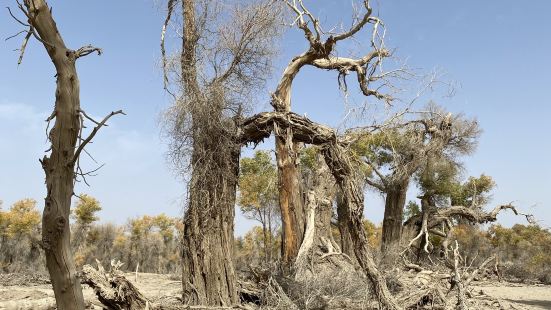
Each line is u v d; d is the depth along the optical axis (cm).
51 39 522
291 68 1892
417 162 2969
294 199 1791
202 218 1145
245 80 1207
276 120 1186
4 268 2911
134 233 3909
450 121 3136
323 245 1953
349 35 1662
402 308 1098
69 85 527
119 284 871
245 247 3791
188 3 1192
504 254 4212
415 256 3148
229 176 1178
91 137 525
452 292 1396
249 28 1209
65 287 524
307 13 1658
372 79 1762
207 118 1149
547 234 4319
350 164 1160
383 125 1675
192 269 1137
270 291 1119
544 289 2666
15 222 3172
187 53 1180
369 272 1115
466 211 3300
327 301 1153
